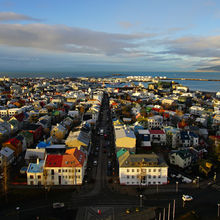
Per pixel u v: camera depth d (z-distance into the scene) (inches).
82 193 3649.1
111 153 5369.1
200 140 6358.3
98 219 3011.8
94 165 4704.7
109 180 4047.7
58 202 3383.4
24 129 6368.1
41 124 7022.6
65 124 7145.7
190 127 7096.5
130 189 3791.8
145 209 3250.5
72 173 3897.6
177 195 3636.8
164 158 5187.0
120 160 4281.5
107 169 4500.5
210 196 3627.0
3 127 6437.0
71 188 3801.7
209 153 5561.0
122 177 3922.2
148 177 3932.1
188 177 4271.7
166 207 3314.5
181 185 3949.3
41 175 3885.3
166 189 3804.1
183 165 4638.3
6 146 4968.0
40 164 4033.0
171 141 5954.7
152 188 3828.7
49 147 4911.4
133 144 5147.6
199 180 4158.5
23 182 3956.7
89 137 5748.0
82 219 3011.8
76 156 4133.9
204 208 3309.5
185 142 5949.8
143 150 5639.8
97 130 7367.1
